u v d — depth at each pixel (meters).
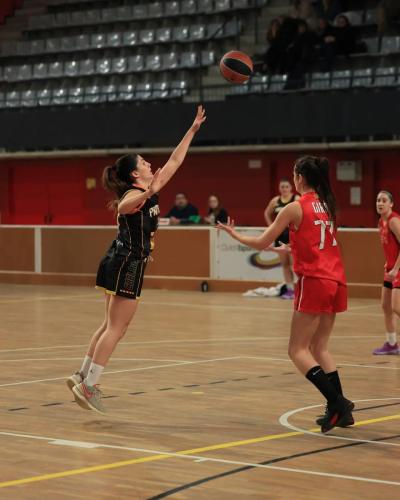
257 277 24.31
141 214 9.34
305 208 8.84
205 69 32.78
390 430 8.88
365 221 29.31
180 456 7.86
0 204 35.25
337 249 8.98
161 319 19.02
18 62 37.25
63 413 9.79
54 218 34.28
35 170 34.62
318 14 31.64
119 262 9.34
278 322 18.48
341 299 8.92
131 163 9.54
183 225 26.34
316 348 9.13
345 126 27.75
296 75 30.09
